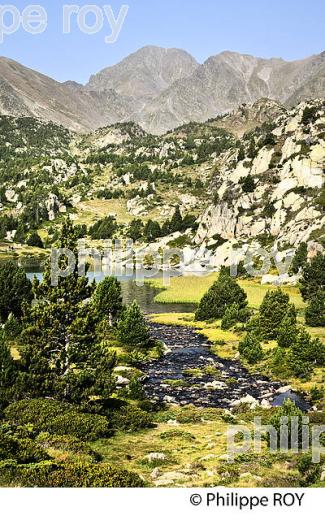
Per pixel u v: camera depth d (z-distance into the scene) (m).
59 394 34.81
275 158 191.88
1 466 20.86
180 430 33.78
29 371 35.47
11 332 58.44
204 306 85.31
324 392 43.88
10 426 28.70
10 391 34.09
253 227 170.00
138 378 49.53
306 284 92.56
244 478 23.12
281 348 54.81
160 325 82.75
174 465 26.12
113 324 69.38
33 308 38.16
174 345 67.81
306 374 49.97
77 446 27.00
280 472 24.27
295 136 185.62
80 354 36.22
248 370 54.66
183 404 42.59
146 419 34.94
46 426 30.17
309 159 171.38
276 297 67.56
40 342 36.69
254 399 42.78
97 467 21.83
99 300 67.31
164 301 111.19
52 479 20.20
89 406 34.03
